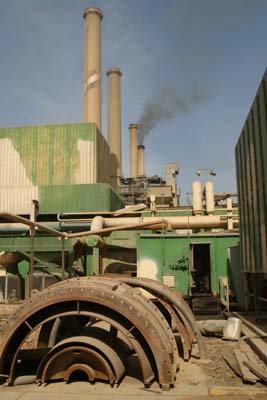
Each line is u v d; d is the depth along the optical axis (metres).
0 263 20.78
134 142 61.94
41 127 29.78
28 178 29.28
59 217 25.39
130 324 5.95
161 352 5.75
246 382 6.07
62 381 6.02
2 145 29.88
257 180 10.53
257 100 10.20
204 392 5.57
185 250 16.75
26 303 6.10
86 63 45.44
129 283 8.28
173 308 8.23
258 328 10.84
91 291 5.95
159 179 47.84
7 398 5.34
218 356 8.01
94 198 26.19
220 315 15.05
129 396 5.37
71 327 6.36
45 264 20.83
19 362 6.49
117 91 55.34
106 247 22.44
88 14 46.44
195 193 25.52
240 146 13.61
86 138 29.23
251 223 11.73
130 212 24.67
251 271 11.94
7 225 23.89
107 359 5.87
